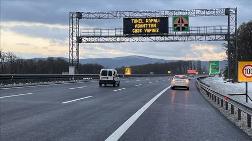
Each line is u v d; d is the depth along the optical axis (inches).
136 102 975.6
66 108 797.9
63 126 539.8
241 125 562.9
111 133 479.2
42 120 604.7
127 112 732.7
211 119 635.5
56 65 3966.5
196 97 1193.4
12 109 761.6
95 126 541.0
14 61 3772.1
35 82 1940.2
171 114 707.4
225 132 497.0
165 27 2325.3
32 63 3880.4
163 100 1055.6
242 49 3622.0
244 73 872.3
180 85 1663.4
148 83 2397.9
